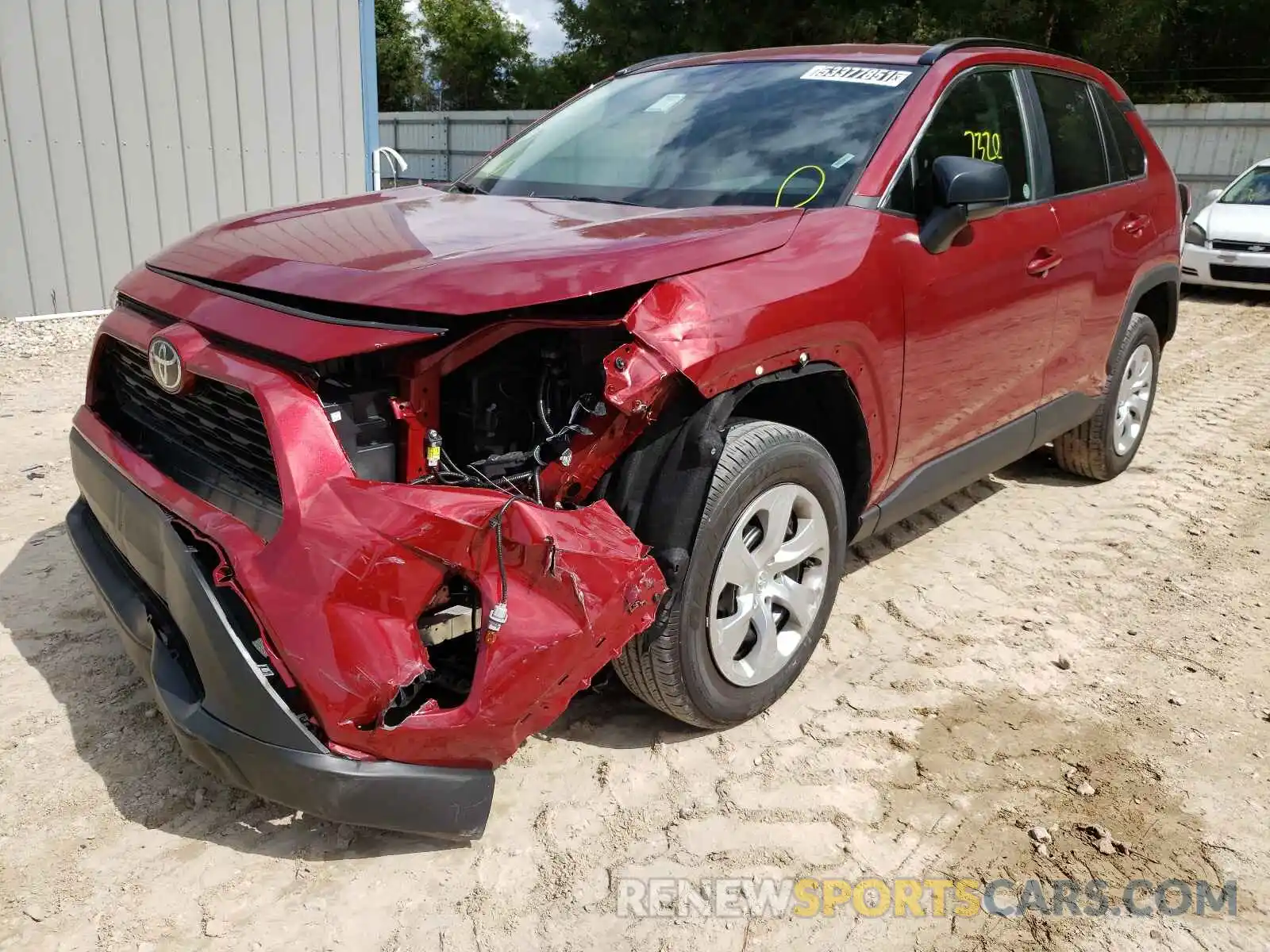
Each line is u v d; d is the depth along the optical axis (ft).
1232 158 53.01
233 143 27.76
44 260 25.46
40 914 7.11
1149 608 12.50
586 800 8.57
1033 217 12.22
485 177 12.26
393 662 6.71
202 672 7.10
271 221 9.46
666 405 7.89
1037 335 12.66
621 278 7.61
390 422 7.41
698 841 8.16
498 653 6.89
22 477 15.24
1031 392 13.07
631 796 8.64
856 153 10.39
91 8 24.73
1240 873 8.05
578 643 7.11
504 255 7.75
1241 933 7.45
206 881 7.50
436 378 7.45
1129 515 15.61
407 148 79.97
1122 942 7.34
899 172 10.30
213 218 27.91
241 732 6.90
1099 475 16.72
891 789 8.89
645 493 7.95
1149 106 54.60
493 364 7.74
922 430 10.89
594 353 7.74
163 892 7.37
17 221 24.86
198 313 7.88
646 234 8.50
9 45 23.82
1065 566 13.70
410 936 7.11
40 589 11.71
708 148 11.03
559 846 8.03
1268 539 14.80
